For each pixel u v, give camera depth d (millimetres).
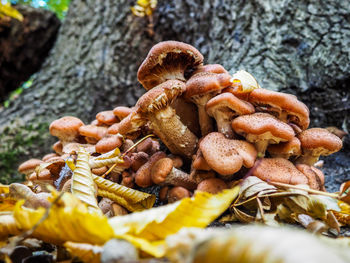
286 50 432
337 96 411
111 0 631
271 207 229
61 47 701
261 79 423
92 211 210
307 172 255
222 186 250
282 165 250
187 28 541
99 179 248
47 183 285
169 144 283
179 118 275
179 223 161
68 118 362
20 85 1060
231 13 480
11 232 173
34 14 943
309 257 88
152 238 162
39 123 585
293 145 250
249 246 99
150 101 245
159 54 272
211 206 163
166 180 265
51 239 168
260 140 249
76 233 153
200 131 305
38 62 1009
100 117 353
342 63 408
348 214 227
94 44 628
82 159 235
